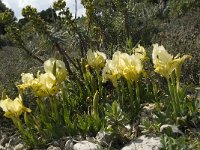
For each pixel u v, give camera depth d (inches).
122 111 24.9
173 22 60.3
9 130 28.7
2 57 67.5
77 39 32.5
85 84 27.9
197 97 25.7
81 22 38.9
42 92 24.2
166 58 22.0
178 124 22.2
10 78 38.8
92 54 26.7
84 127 24.0
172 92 22.6
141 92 27.2
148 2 86.6
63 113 26.2
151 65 30.3
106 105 24.4
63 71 25.1
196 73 31.1
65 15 31.8
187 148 19.5
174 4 73.9
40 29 31.0
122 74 24.5
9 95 32.7
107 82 29.5
